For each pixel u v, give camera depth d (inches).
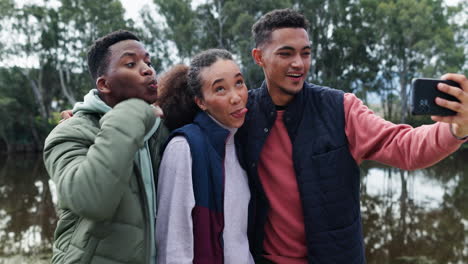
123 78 55.4
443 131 48.7
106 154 47.3
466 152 962.1
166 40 1073.5
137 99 54.2
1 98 1072.2
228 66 60.3
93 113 58.2
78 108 58.7
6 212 399.9
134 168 54.9
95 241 51.4
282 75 64.0
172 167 57.0
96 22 1083.9
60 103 1300.4
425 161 52.7
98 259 51.4
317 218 63.6
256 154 66.7
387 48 1083.9
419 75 1099.9
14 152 1132.5
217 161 59.8
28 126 1160.8
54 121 1218.6
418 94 43.5
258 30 67.7
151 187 57.7
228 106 59.7
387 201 447.2
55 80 1214.3
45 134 1170.0
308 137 65.8
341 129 64.7
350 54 1049.5
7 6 1041.5
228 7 933.2
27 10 1056.2
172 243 54.4
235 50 991.6
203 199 57.6
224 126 62.8
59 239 54.8
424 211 396.2
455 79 42.6
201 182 57.7
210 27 1040.2
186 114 68.7
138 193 55.1
